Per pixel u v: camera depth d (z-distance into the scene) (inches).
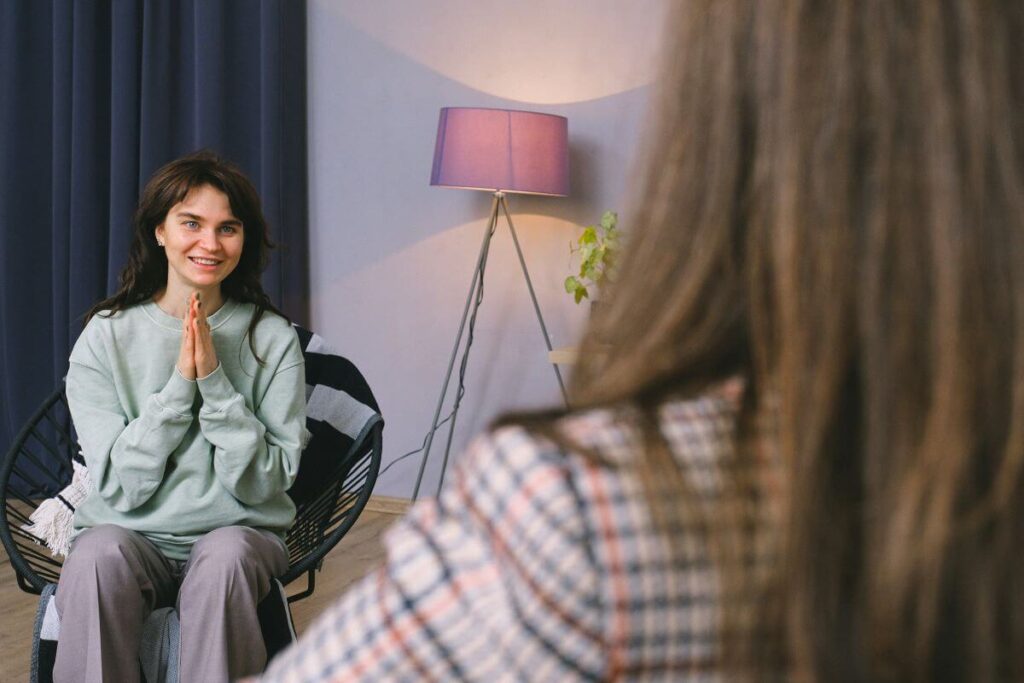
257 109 179.3
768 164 15.7
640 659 14.9
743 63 16.3
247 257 100.2
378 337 181.9
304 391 100.9
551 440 15.7
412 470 180.9
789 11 15.8
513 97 173.0
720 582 15.0
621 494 15.1
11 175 187.9
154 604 92.7
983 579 14.7
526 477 15.4
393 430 181.8
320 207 183.5
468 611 15.6
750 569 15.1
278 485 96.5
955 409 14.4
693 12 17.0
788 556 14.9
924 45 15.2
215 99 176.9
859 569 15.0
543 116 155.6
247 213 98.0
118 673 88.0
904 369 14.7
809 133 15.4
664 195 16.8
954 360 14.4
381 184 180.2
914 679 14.9
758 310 15.8
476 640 15.5
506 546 15.4
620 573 14.8
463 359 170.1
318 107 182.2
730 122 16.2
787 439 15.1
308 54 182.1
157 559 93.2
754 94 16.2
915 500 14.5
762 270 15.8
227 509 95.0
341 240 182.9
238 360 98.4
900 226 14.9
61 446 185.5
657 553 15.0
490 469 15.9
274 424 98.0
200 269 95.4
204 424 93.2
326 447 107.5
